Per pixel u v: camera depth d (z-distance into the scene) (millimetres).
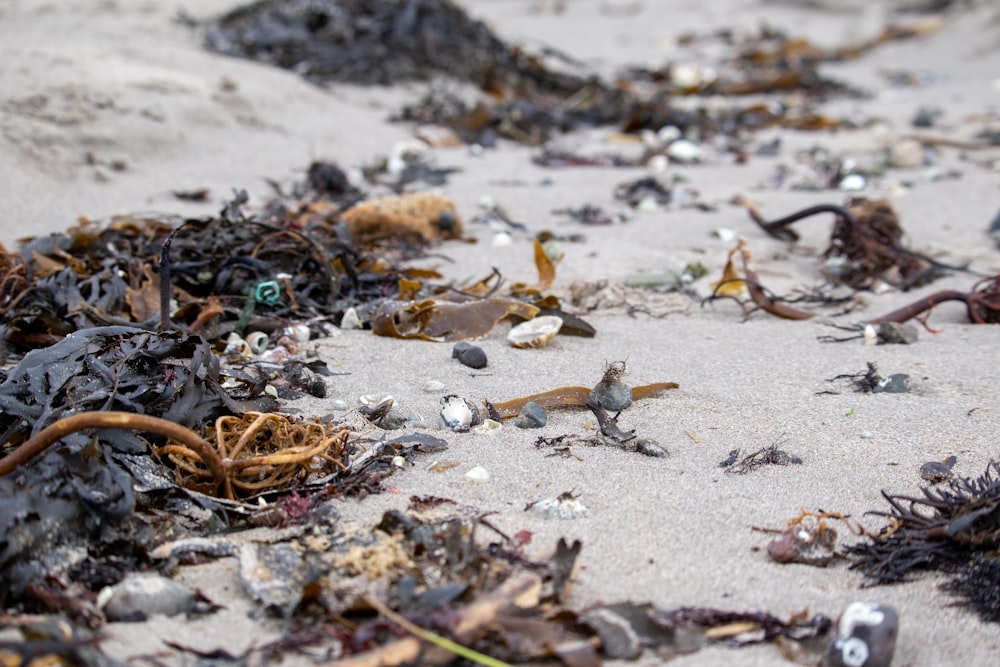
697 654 1768
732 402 2066
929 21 6922
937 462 1961
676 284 2398
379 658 1735
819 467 1958
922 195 2889
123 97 2975
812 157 3432
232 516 1870
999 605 1806
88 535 1828
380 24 4410
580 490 1916
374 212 2520
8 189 2584
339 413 2023
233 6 4586
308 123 3412
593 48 6875
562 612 1774
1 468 1815
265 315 2219
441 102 3898
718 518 1888
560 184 3006
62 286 2215
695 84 5094
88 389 1938
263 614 1789
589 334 2225
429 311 2219
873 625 1755
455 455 1961
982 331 2271
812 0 8648
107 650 1757
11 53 3131
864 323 2273
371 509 1885
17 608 1782
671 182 3078
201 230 2350
